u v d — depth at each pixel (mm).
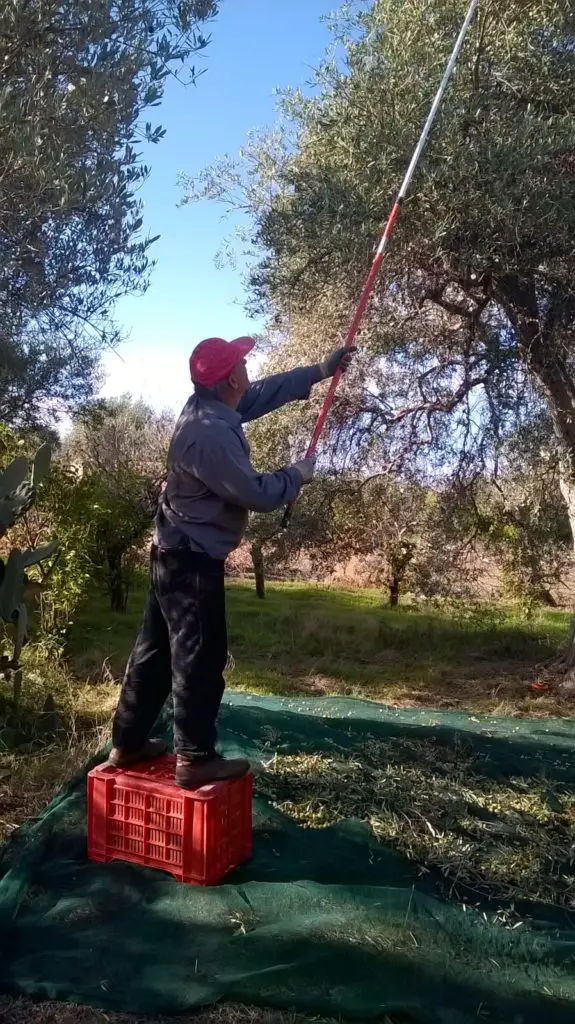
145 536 9984
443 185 5418
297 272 6332
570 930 3002
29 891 3152
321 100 6273
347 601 13000
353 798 4055
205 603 3141
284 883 3086
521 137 5309
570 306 6266
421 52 5762
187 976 2654
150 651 3375
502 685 7523
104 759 4312
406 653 9094
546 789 4457
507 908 3191
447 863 3496
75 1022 2479
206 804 3105
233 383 3225
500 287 6336
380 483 8617
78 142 3949
